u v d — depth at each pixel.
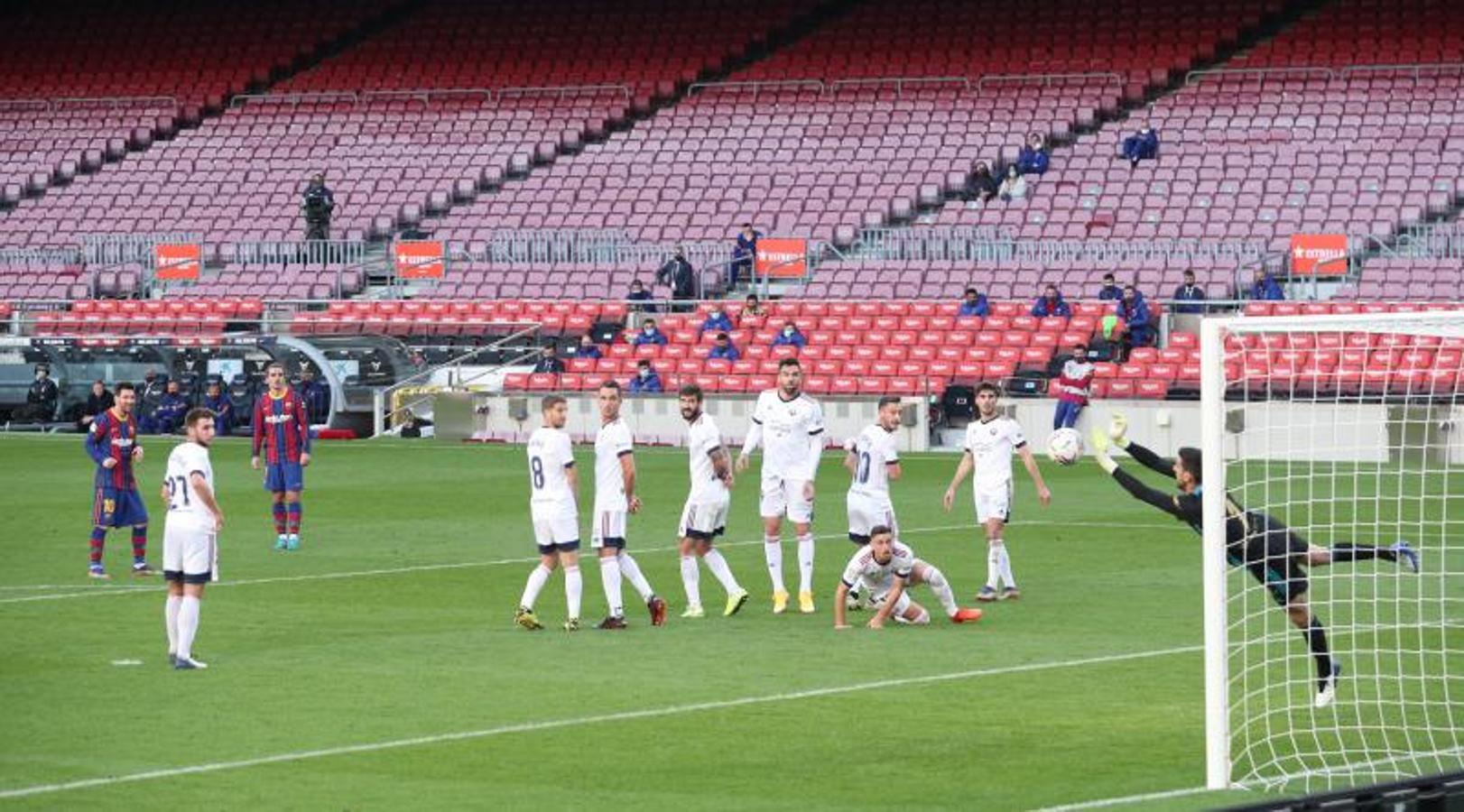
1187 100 143.00
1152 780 36.59
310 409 119.69
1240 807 27.02
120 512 64.94
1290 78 142.62
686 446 115.62
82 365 126.44
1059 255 129.00
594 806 34.84
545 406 53.50
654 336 124.19
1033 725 41.31
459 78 164.62
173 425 122.62
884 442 56.91
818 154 146.50
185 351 124.81
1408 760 38.84
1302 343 106.00
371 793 35.88
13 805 35.12
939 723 41.62
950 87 151.00
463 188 151.88
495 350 126.88
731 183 145.25
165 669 48.41
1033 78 149.25
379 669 48.09
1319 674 43.22
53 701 44.47
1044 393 113.56
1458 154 131.88
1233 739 40.59
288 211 152.62
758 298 128.50
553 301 131.88
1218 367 37.78
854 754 38.81
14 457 106.81
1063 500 85.50
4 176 161.88
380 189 152.88
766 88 155.25
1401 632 52.25
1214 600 36.97
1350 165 132.88
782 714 42.59
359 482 94.38
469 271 139.12
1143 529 75.56
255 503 85.56
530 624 53.81
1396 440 93.25
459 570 66.00
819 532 75.69
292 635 53.38
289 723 42.00
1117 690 44.94
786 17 162.50
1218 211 131.12
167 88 170.00
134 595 61.12
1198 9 152.12
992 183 137.50
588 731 41.00
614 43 164.12
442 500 86.94
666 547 71.81
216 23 175.38
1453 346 96.19
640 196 146.12
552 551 54.06
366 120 161.38
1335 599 57.62
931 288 128.50
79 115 168.00
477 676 47.16
